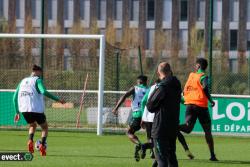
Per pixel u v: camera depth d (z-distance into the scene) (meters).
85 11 104.62
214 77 50.84
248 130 37.56
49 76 43.97
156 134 18.52
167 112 18.52
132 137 26.38
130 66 57.16
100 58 36.97
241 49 101.69
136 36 92.56
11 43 53.00
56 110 42.41
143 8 103.50
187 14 102.88
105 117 40.50
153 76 42.59
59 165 23.22
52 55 46.62
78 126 41.38
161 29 103.12
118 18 103.94
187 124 25.36
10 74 44.53
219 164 24.39
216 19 102.44
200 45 85.75
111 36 91.19
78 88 43.88
